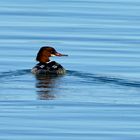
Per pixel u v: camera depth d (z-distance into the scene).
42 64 25.67
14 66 27.41
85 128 21.39
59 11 36.91
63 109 22.80
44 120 21.94
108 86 24.27
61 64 27.95
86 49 30.22
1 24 34.19
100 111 22.66
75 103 23.11
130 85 24.44
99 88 24.11
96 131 21.19
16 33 32.62
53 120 21.98
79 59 28.75
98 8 37.81
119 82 24.62
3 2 39.09
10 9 37.25
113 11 37.12
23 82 24.72
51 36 32.22
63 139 20.48
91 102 23.23
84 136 20.72
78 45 30.86
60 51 29.94
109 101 23.22
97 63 28.11
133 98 23.50
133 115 22.41
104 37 32.09
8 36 32.09
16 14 36.16
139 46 30.70
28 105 23.08
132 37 32.12
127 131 21.19
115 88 24.17
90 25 34.19
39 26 33.88
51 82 24.73
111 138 20.56
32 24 34.25
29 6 38.06
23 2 39.16
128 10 37.44
